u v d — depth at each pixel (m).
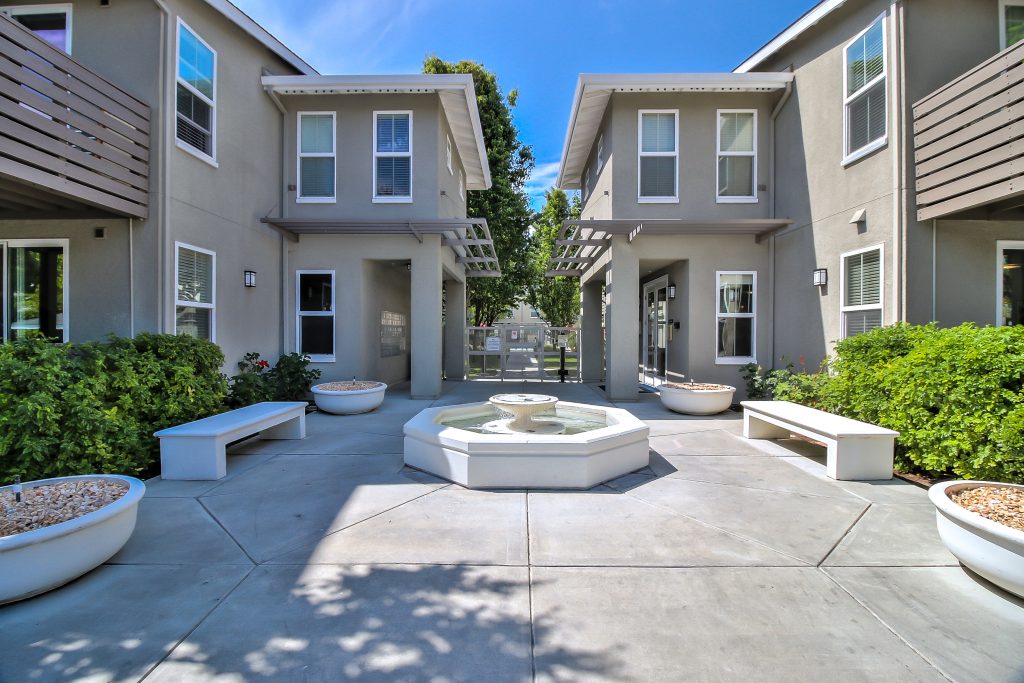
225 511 3.92
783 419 5.57
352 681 2.07
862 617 2.52
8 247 6.51
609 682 2.06
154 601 2.67
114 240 6.39
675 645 2.30
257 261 8.62
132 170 6.12
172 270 6.56
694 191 9.09
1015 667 2.15
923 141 5.95
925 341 4.84
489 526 3.62
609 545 3.32
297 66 9.38
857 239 6.91
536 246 24.55
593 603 2.64
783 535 3.48
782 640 2.34
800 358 8.19
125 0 6.45
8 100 4.77
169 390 5.54
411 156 9.46
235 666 2.16
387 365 11.57
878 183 6.52
